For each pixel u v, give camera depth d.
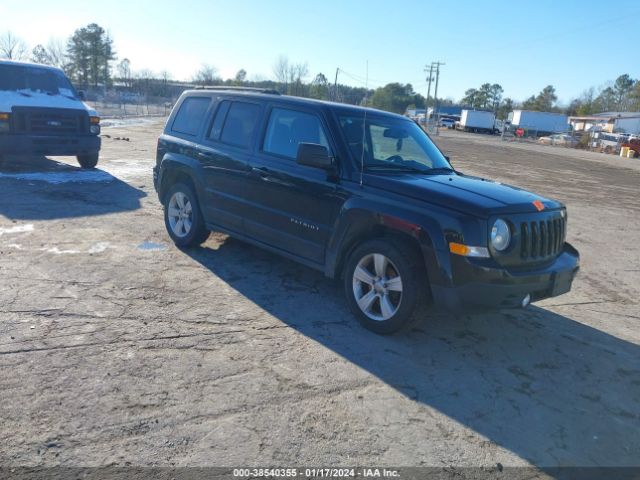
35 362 3.63
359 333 4.55
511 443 3.22
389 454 3.01
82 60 83.00
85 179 10.84
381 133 5.35
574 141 57.84
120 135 22.12
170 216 6.73
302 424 3.21
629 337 5.09
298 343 4.27
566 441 3.30
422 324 4.89
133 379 3.53
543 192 15.45
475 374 4.04
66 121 11.34
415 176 4.88
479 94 141.50
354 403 3.48
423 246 4.14
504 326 5.06
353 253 4.68
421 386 3.79
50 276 5.28
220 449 2.92
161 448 2.88
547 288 4.40
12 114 10.66
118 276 5.43
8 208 7.89
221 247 6.76
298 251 5.16
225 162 5.82
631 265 7.89
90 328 4.22
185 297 5.02
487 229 4.03
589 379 4.14
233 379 3.64
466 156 27.67
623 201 15.12
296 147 5.24
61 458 2.74
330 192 4.78
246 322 4.58
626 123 77.94
